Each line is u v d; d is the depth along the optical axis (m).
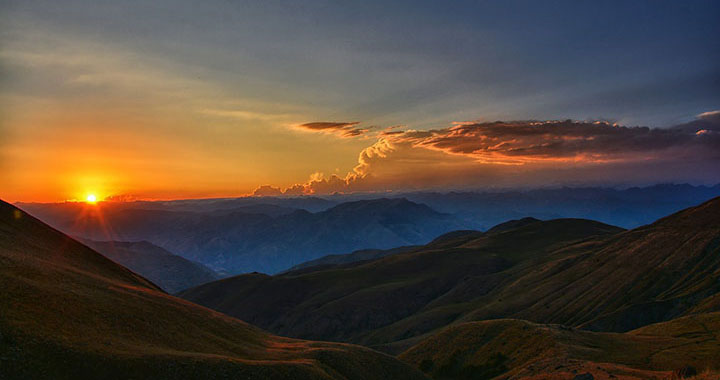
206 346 48.28
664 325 87.00
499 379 70.25
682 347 66.94
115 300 49.56
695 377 31.98
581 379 46.81
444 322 194.38
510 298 195.38
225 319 65.69
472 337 97.38
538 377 56.47
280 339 67.56
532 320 166.62
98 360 34.34
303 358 52.62
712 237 176.50
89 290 49.72
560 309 169.50
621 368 54.59
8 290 38.88
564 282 191.62
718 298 117.00
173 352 40.59
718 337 69.19
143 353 37.84
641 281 168.62
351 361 56.88
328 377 46.84
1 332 32.09
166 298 62.66
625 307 150.00
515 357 80.38
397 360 67.19
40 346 32.81
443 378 87.69
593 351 71.44
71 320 39.09
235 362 41.28
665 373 50.69
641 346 72.06
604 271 187.12
